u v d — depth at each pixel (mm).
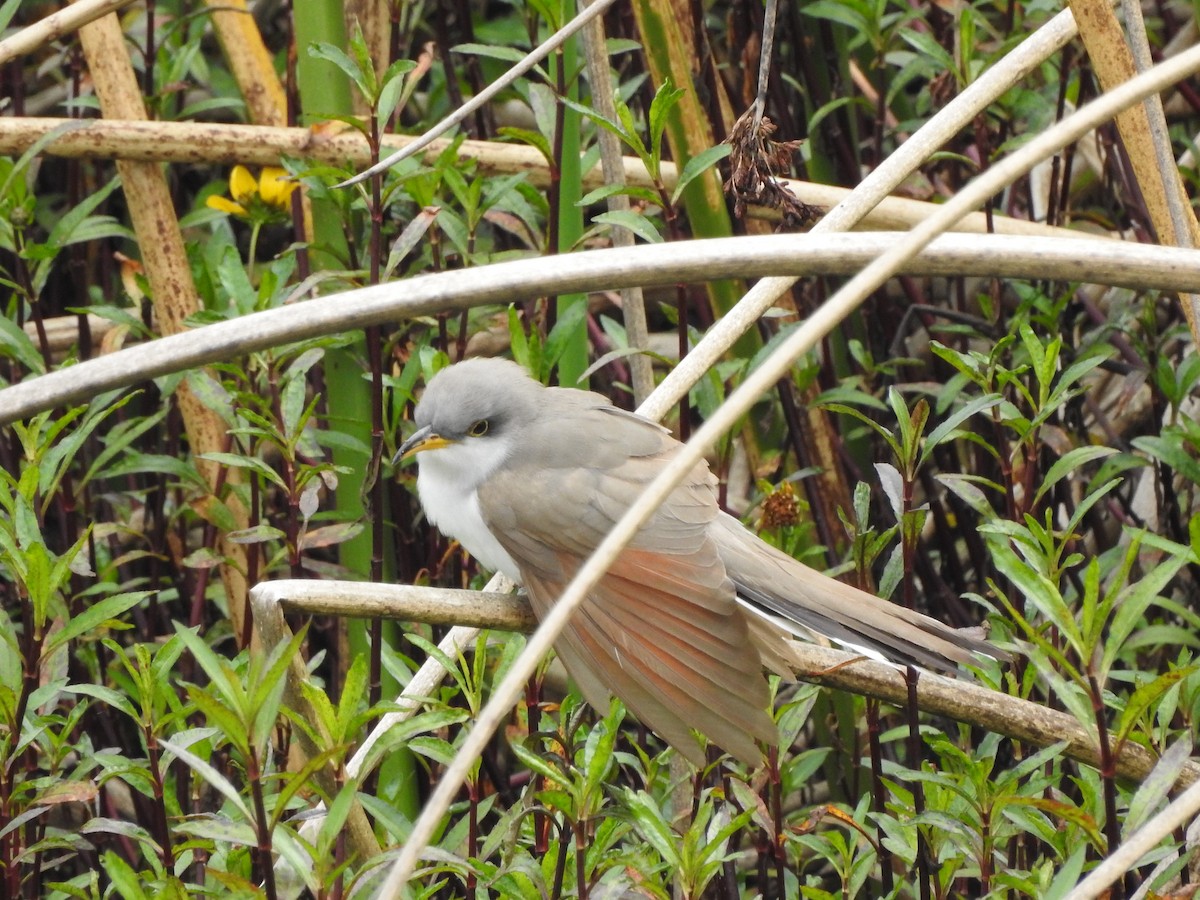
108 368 6789
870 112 13680
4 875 7941
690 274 6496
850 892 7934
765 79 8336
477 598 7578
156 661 7523
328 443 10039
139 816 10422
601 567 5445
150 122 11219
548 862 7242
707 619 7578
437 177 10070
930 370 12648
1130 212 12766
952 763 8000
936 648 7484
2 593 11617
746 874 10211
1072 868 6391
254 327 6711
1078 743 7777
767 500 10031
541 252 10602
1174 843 7738
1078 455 8547
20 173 10844
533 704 7848
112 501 11453
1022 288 11383
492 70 13570
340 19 11086
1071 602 9945
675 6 11750
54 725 9438
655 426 8680
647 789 7824
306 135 11414
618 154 10195
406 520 10984
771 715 8164
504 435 8711
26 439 8766
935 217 5465
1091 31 7805
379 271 10383
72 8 8938
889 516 11664
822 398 10844
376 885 6934
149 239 11320
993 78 8180
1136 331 12211
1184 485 12062
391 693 9844
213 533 11820
